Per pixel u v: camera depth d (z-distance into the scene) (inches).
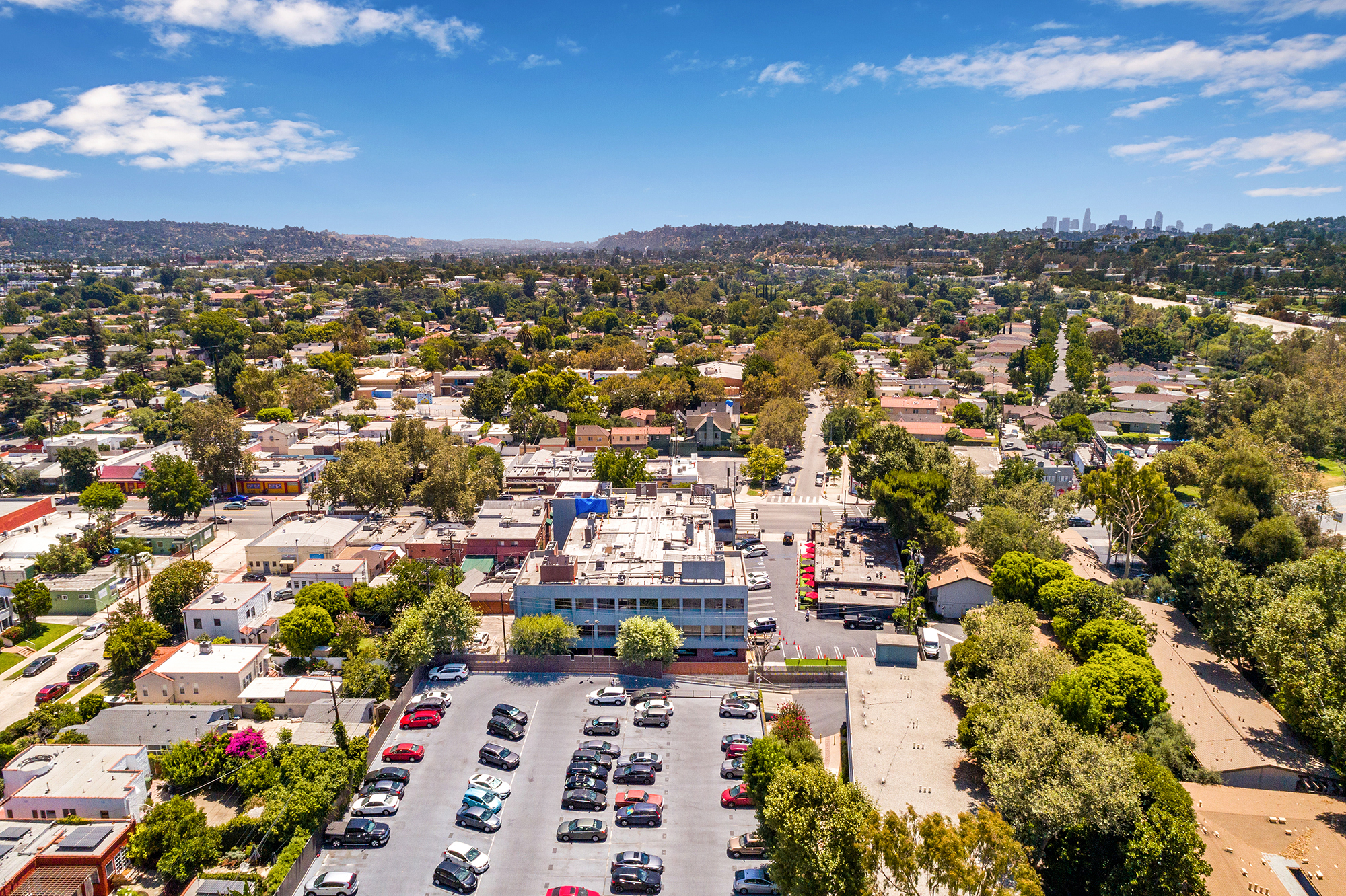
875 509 6127.0
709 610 4542.3
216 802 3405.5
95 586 5364.2
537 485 7731.3
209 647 4387.3
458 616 4375.0
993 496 6550.2
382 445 7731.3
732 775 3457.2
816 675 4362.7
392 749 3575.3
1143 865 2684.5
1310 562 4562.0
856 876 2516.0
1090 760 2822.3
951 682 3855.8
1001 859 2389.3
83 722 3895.2
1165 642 4591.5
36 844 2979.8
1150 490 5595.5
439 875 2874.0
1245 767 3454.7
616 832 3137.3
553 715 3927.2
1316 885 2832.2
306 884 2920.8
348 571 5398.6
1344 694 3353.8
